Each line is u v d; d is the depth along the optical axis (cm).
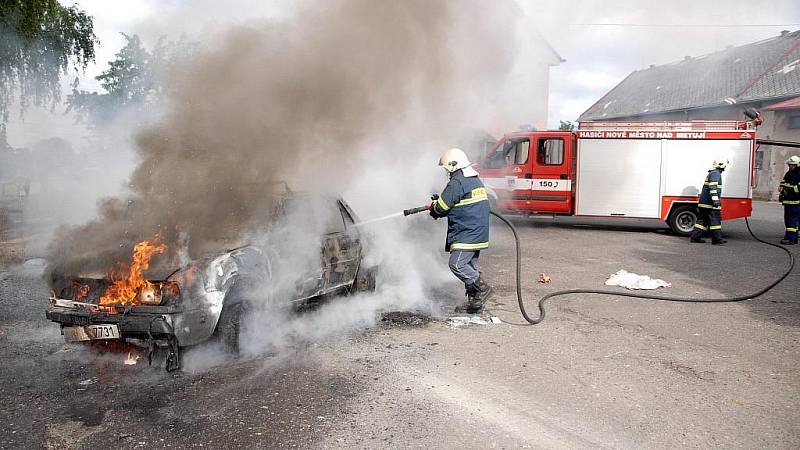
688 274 796
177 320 381
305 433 317
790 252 968
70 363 420
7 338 474
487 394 373
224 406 350
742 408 355
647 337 502
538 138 1282
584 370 419
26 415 336
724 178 1200
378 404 355
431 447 303
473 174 566
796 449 304
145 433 315
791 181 1087
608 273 802
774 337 502
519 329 523
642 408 354
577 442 311
